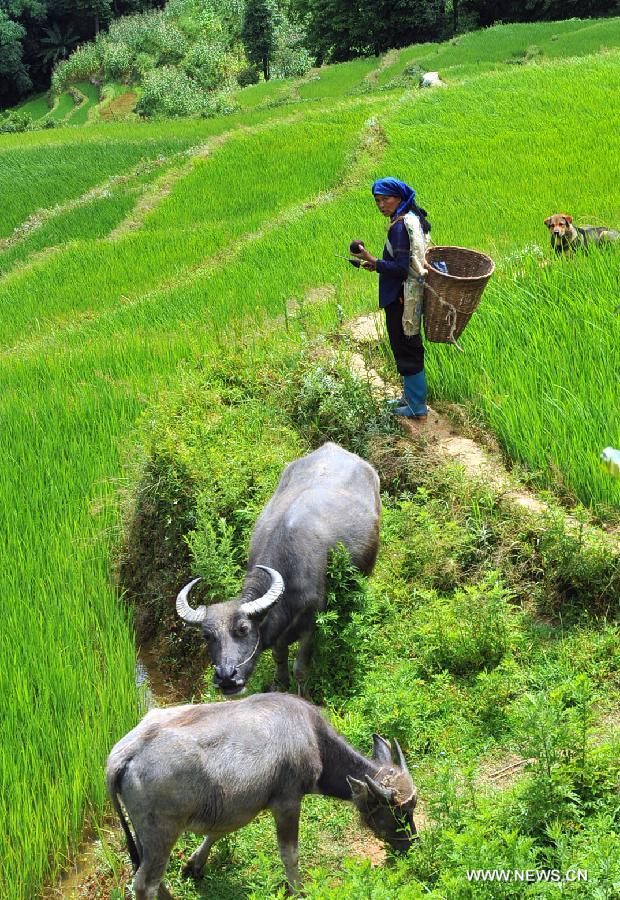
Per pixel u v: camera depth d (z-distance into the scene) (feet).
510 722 18.25
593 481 24.00
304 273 50.75
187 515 26.30
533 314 32.42
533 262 37.63
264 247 58.49
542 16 179.93
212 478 26.43
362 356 32.99
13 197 94.84
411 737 18.52
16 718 20.71
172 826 14.83
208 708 15.72
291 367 31.83
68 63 226.99
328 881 14.65
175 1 239.50
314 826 17.40
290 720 15.78
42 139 126.41
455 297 25.13
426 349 31.14
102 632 25.09
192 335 43.52
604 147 69.97
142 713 22.34
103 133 125.49
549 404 27.04
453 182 64.80
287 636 19.98
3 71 234.17
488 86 94.73
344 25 183.73
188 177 86.28
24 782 18.74
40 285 65.62
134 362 41.45
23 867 17.90
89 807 19.67
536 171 65.00
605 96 86.38
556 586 21.98
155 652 26.71
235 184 81.92
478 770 17.71
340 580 20.35
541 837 15.53
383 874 14.33
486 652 20.47
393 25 180.65
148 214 78.48
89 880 18.44
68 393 39.40
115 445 33.68
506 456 27.04
